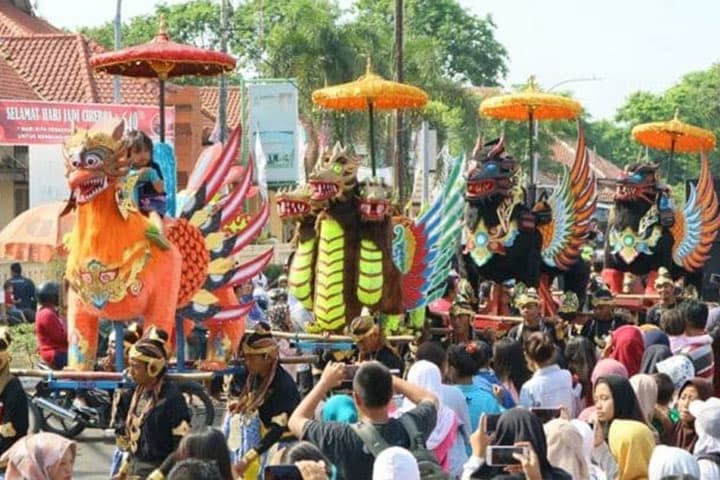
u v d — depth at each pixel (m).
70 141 15.59
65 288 19.20
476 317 22.12
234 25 79.88
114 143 15.52
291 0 60.47
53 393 19.42
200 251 16.98
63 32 58.16
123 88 47.91
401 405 12.46
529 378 15.19
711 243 29.41
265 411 13.12
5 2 57.59
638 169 27.95
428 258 20.94
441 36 93.75
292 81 44.88
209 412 16.58
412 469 9.18
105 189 15.56
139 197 16.33
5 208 44.84
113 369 16.84
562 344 22.11
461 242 23.19
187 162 46.09
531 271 23.08
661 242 27.94
